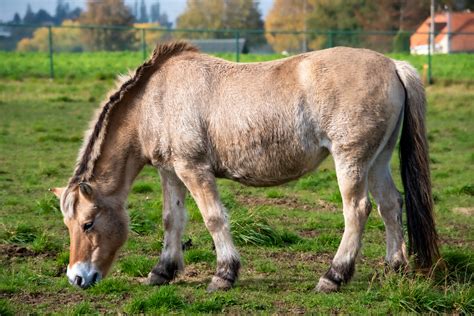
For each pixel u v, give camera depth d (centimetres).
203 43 4969
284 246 960
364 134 730
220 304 720
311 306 717
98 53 4866
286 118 745
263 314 694
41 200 1159
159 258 849
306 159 757
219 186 1344
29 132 1947
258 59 4069
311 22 7950
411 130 750
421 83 756
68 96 2733
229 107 758
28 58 4422
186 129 764
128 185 799
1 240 962
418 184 755
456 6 8362
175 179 811
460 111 2509
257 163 761
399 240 784
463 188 1302
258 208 1126
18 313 711
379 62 745
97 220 761
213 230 772
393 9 7912
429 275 758
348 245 749
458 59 4222
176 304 722
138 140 794
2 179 1383
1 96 2670
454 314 691
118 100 788
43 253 921
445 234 1030
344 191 743
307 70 747
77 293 773
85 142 793
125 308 714
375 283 786
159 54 797
